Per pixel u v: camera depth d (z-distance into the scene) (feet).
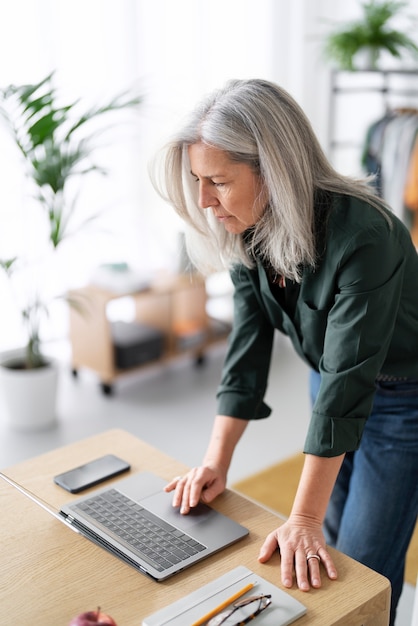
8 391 10.78
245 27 14.66
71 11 12.42
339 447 4.70
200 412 11.64
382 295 4.72
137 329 12.77
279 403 11.99
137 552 4.39
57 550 4.48
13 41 11.90
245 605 3.97
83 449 5.60
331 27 15.23
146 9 13.30
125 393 12.28
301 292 5.16
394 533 5.65
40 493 5.05
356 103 15.39
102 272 12.39
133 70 13.33
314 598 4.11
